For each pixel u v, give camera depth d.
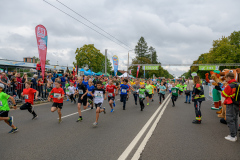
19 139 4.52
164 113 8.30
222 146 4.12
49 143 4.24
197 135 4.93
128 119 6.93
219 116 7.45
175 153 3.70
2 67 19.53
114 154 3.63
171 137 4.73
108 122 6.41
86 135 4.86
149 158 3.46
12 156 3.53
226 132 5.25
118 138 4.62
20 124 6.04
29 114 7.73
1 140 4.45
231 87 4.52
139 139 4.54
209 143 4.31
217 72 7.78
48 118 7.00
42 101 11.25
